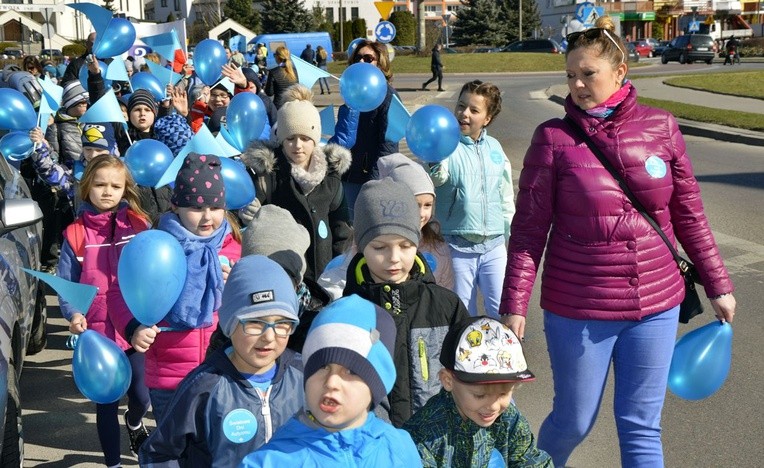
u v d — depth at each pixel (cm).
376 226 346
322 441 250
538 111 2598
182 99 991
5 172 620
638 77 3909
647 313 374
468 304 550
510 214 564
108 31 873
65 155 857
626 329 381
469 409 277
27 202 439
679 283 386
